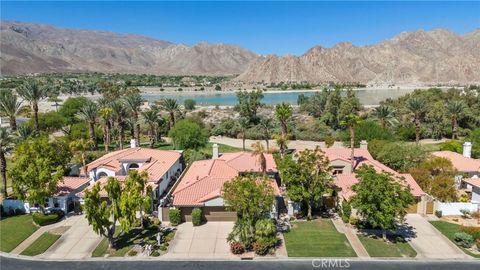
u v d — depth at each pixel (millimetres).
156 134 85938
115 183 34281
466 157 54750
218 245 35188
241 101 123125
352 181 44750
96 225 33094
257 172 47156
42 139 47906
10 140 47625
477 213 40219
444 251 33625
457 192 46156
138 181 36406
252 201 34031
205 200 39500
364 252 33469
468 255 32969
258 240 33562
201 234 37438
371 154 57812
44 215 40500
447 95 115312
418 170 47125
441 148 64688
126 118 79688
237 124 98125
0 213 42188
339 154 54062
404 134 84750
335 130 97312
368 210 33812
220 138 95312
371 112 102188
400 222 36562
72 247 35312
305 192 38750
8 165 60219
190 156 61781
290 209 41719
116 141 83938
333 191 43719
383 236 35531
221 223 39969
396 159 52250
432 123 88875
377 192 33438
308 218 40531
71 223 40625
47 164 41406
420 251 33625
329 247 34344
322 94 118625
